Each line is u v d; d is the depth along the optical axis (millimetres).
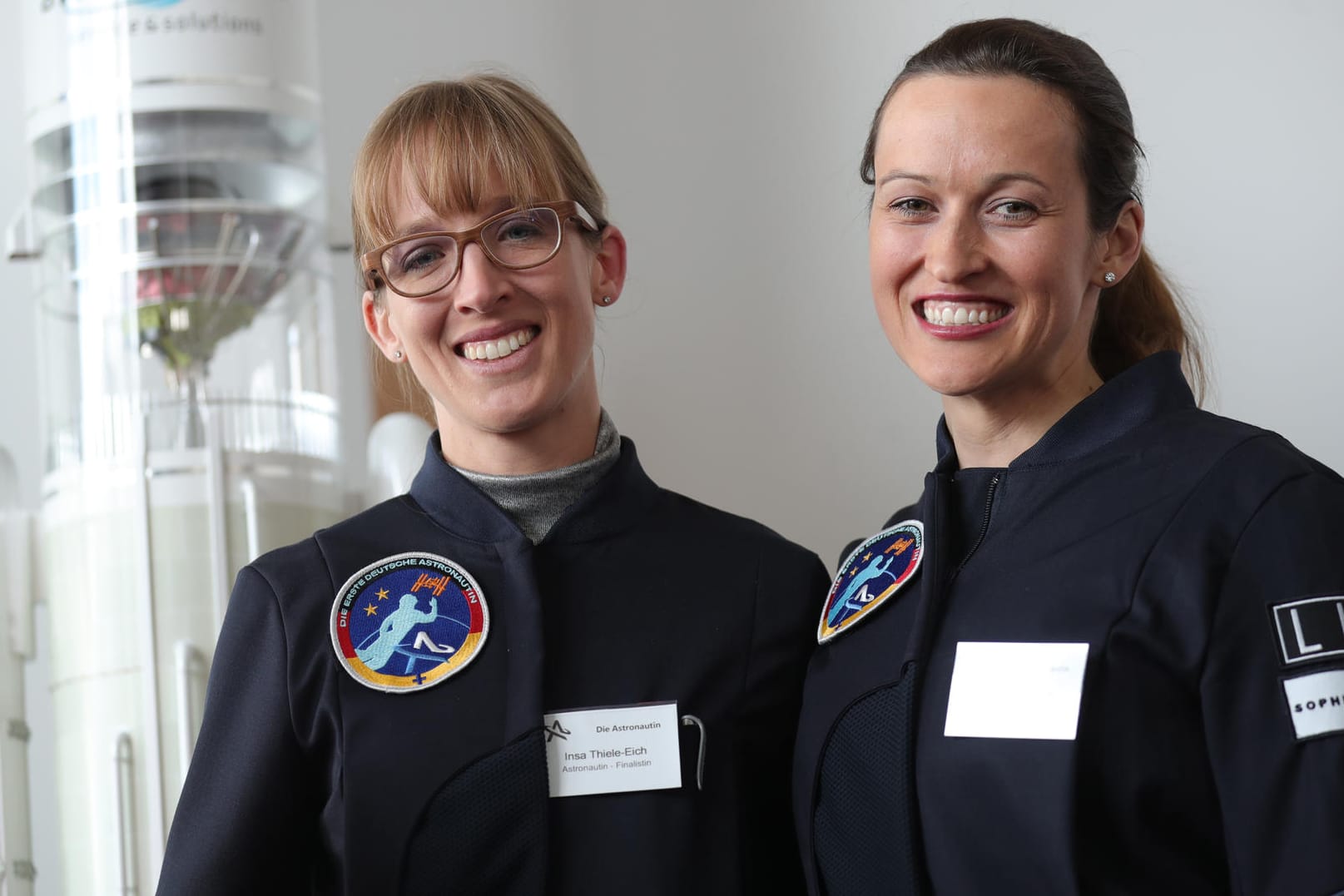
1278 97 3449
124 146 2809
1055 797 1506
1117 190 1710
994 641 1608
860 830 1688
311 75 2951
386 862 1692
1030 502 1690
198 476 2760
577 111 3713
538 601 1786
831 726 1737
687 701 1772
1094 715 1523
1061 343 1708
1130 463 1646
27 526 3016
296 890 1772
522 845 1688
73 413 2877
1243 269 3420
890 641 1732
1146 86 3477
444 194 1779
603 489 1878
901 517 1909
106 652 2746
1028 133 1658
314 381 2969
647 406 3631
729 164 3674
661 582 1854
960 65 1702
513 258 1804
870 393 3590
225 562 2740
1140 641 1526
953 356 1700
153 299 2809
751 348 3631
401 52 3721
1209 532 1536
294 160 2914
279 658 1771
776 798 1850
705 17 3703
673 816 1720
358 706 1740
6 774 2947
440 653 1764
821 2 3658
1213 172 3443
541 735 1712
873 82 3633
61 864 2881
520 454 1875
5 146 3551
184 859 1721
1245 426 1636
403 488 2926
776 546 1936
